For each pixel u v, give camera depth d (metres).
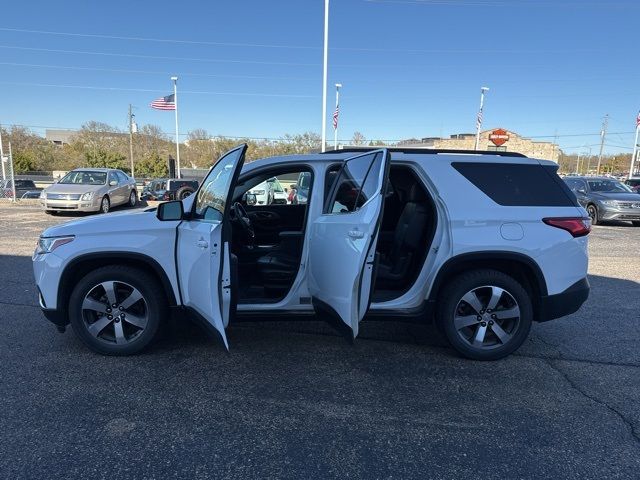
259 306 3.88
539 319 3.93
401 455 2.68
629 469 2.58
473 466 2.59
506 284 3.84
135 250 3.68
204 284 3.35
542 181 3.99
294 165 4.04
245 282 4.56
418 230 4.06
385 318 3.89
